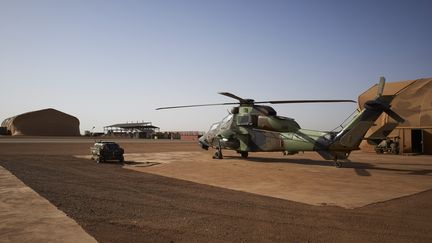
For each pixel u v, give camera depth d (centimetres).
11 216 845
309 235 729
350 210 970
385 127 1767
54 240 668
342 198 1148
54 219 823
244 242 681
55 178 1531
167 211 936
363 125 1827
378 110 1786
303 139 2059
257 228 780
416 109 3631
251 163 2250
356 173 1786
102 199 1086
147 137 10744
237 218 868
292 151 2138
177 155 3044
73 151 3459
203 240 691
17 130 11056
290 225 806
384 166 2164
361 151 3869
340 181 1530
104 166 2098
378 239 704
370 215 910
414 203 1073
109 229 758
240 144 2425
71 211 912
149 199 1100
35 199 1048
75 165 2127
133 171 1862
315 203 1066
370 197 1168
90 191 1223
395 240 699
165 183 1449
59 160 2441
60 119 11881
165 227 781
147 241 681
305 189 1327
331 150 1953
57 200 1049
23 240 665
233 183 1467
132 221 828
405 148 3462
